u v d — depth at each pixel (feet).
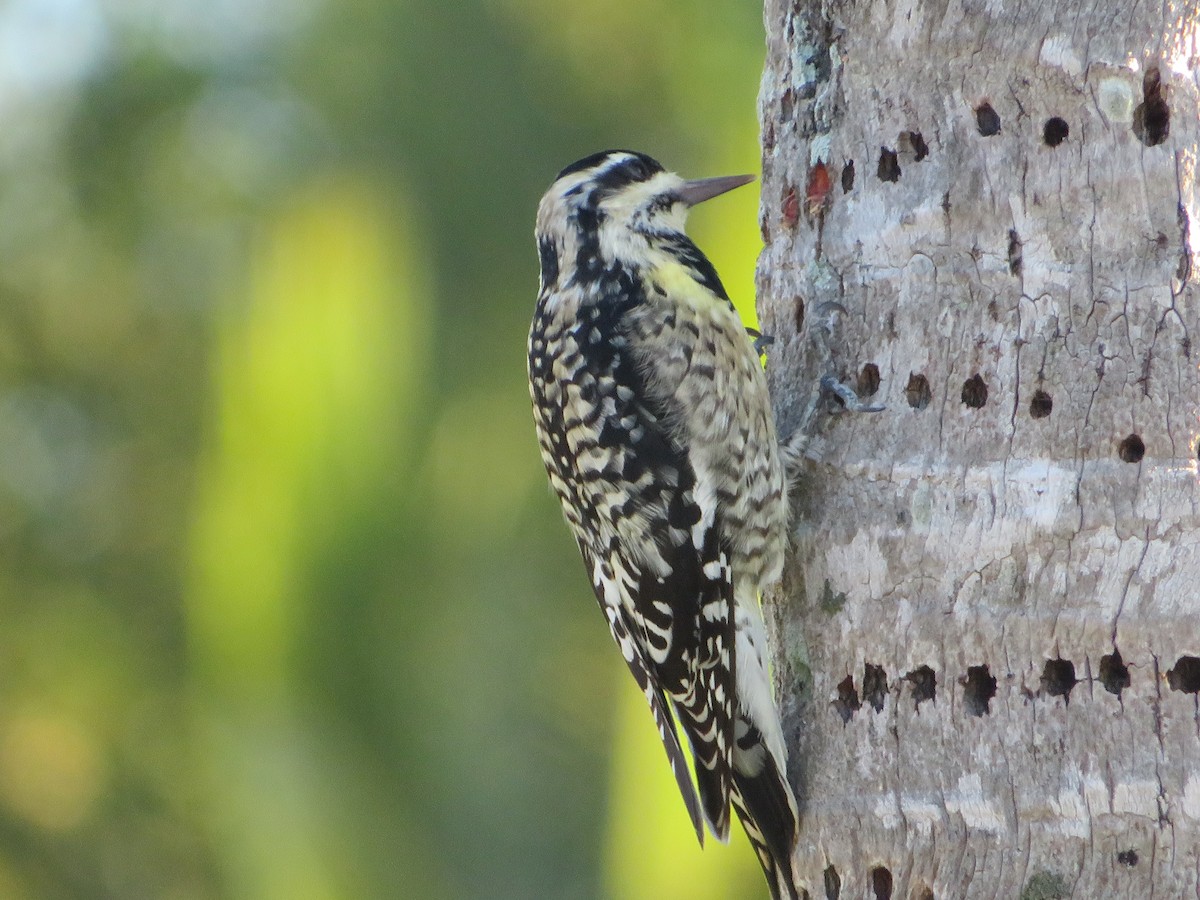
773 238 27.58
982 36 24.02
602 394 28.19
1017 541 22.95
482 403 58.18
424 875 42.06
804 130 26.68
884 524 24.30
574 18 59.47
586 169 29.25
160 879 58.54
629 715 35.65
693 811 27.20
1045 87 23.53
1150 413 22.53
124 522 66.74
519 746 56.24
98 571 65.67
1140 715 22.03
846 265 25.58
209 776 46.21
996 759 22.80
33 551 65.77
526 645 56.29
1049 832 22.31
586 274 28.81
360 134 62.18
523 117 60.44
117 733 61.62
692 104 58.49
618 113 59.52
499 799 55.62
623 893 34.96
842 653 24.80
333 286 40.52
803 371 26.37
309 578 38.42
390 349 40.68
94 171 69.10
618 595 28.91
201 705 40.83
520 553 57.36
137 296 69.10
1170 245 22.89
